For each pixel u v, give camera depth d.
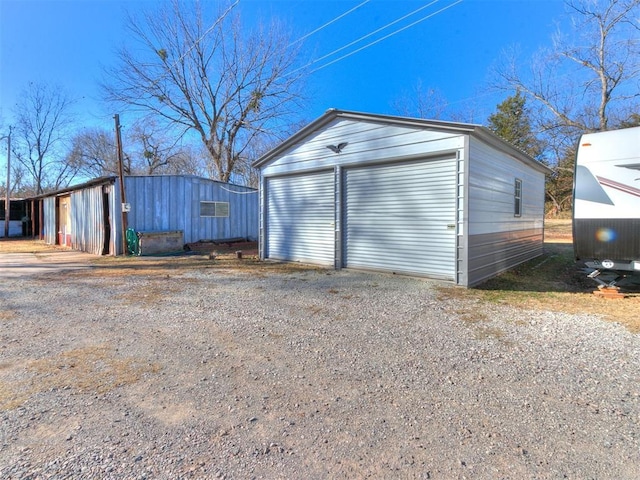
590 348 3.60
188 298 5.80
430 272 7.12
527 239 10.21
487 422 2.32
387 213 7.78
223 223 15.28
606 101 19.06
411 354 3.46
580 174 6.23
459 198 6.54
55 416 2.37
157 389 2.76
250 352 3.51
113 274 8.24
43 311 5.02
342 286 6.71
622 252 5.80
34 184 32.12
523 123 24.03
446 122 6.52
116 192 12.10
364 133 7.97
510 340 3.84
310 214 9.38
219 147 23.00
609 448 2.05
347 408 2.49
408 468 1.90
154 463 1.92
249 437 2.16
